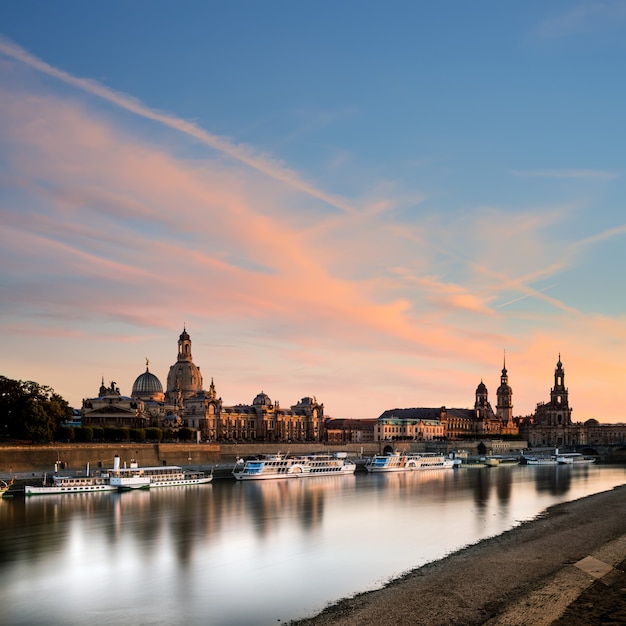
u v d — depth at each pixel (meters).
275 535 109.94
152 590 78.19
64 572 86.12
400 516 131.12
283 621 67.19
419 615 67.06
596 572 80.75
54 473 194.12
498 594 73.19
